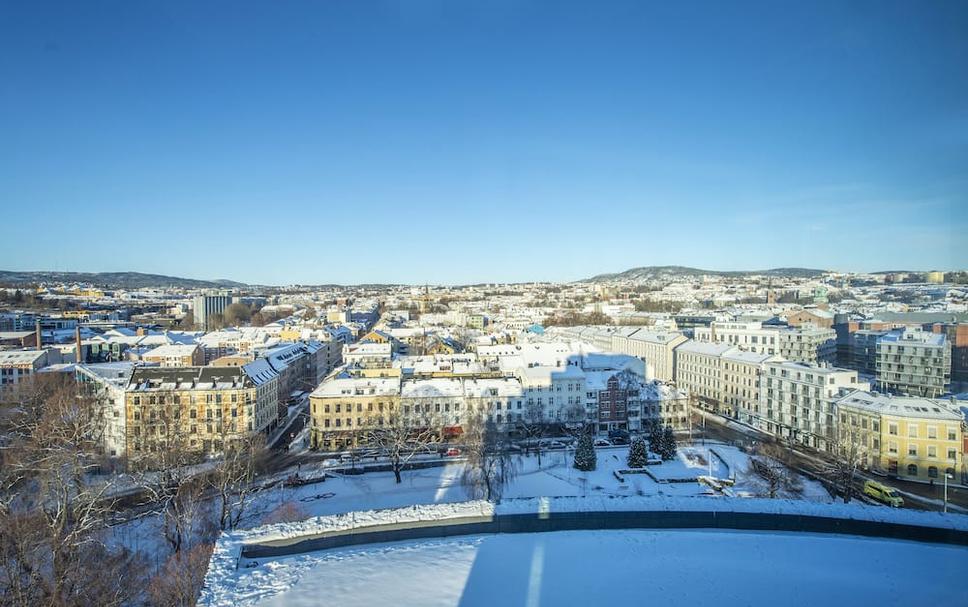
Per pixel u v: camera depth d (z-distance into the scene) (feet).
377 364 506.07
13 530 171.94
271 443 407.64
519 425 411.34
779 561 107.65
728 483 296.51
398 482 310.65
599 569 103.55
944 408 315.99
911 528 118.21
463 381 426.10
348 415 393.91
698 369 524.52
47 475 222.69
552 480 311.47
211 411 377.71
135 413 375.04
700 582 99.19
